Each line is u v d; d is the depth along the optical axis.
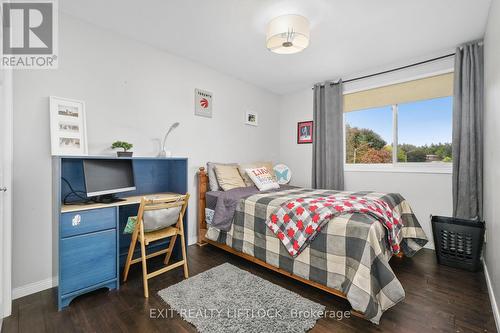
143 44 2.54
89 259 1.75
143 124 2.54
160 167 2.68
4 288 1.54
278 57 2.90
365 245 1.54
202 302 1.69
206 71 3.15
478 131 2.42
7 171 1.60
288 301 1.70
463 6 1.95
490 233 1.99
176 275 2.11
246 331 1.40
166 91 2.73
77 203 1.92
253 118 3.85
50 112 1.92
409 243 2.48
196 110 3.04
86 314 1.58
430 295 1.82
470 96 2.47
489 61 2.04
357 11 2.01
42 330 1.43
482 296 1.81
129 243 2.42
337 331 1.42
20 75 1.82
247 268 2.26
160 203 1.94
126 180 2.21
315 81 3.70
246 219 2.31
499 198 1.64
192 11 2.02
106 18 2.12
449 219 2.43
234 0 1.88
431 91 2.83
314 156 3.78
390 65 3.09
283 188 3.22
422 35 2.39
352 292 1.50
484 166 2.32
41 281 1.89
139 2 1.90
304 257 1.84
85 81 2.14
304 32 2.03
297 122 4.12
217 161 3.30
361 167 3.42
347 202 1.93
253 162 3.84
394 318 1.54
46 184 1.92
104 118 2.25
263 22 2.18
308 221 1.83
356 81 3.42
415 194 2.94
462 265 2.28
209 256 2.56
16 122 1.79
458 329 1.44
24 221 1.82
